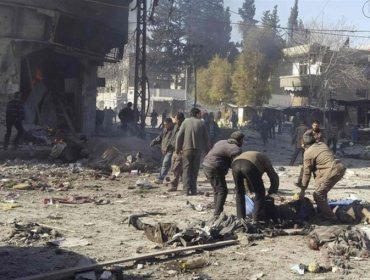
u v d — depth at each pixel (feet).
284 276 18.42
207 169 26.99
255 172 24.94
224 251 21.57
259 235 23.84
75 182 41.01
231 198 35.04
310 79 177.78
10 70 62.08
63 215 27.81
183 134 36.17
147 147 53.26
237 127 137.80
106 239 23.00
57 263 19.24
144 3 83.15
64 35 66.28
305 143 28.02
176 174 37.50
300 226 25.77
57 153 51.62
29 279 16.80
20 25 62.34
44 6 63.00
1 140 60.18
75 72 75.31
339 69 177.17
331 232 22.99
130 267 19.11
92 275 17.69
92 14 70.13
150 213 28.71
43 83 72.95
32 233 23.26
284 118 173.78
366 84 183.32
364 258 20.81
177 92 248.52
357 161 72.28
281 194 37.50
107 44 75.97
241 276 18.34
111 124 100.32
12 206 29.66
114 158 48.78
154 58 213.46
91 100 76.48
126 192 36.76
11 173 43.78
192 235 22.36
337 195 38.37
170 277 18.10
